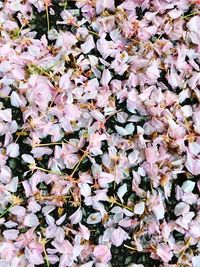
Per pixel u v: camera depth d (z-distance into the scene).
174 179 0.28
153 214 0.28
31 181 0.28
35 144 0.28
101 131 0.28
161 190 0.28
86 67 0.29
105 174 0.28
